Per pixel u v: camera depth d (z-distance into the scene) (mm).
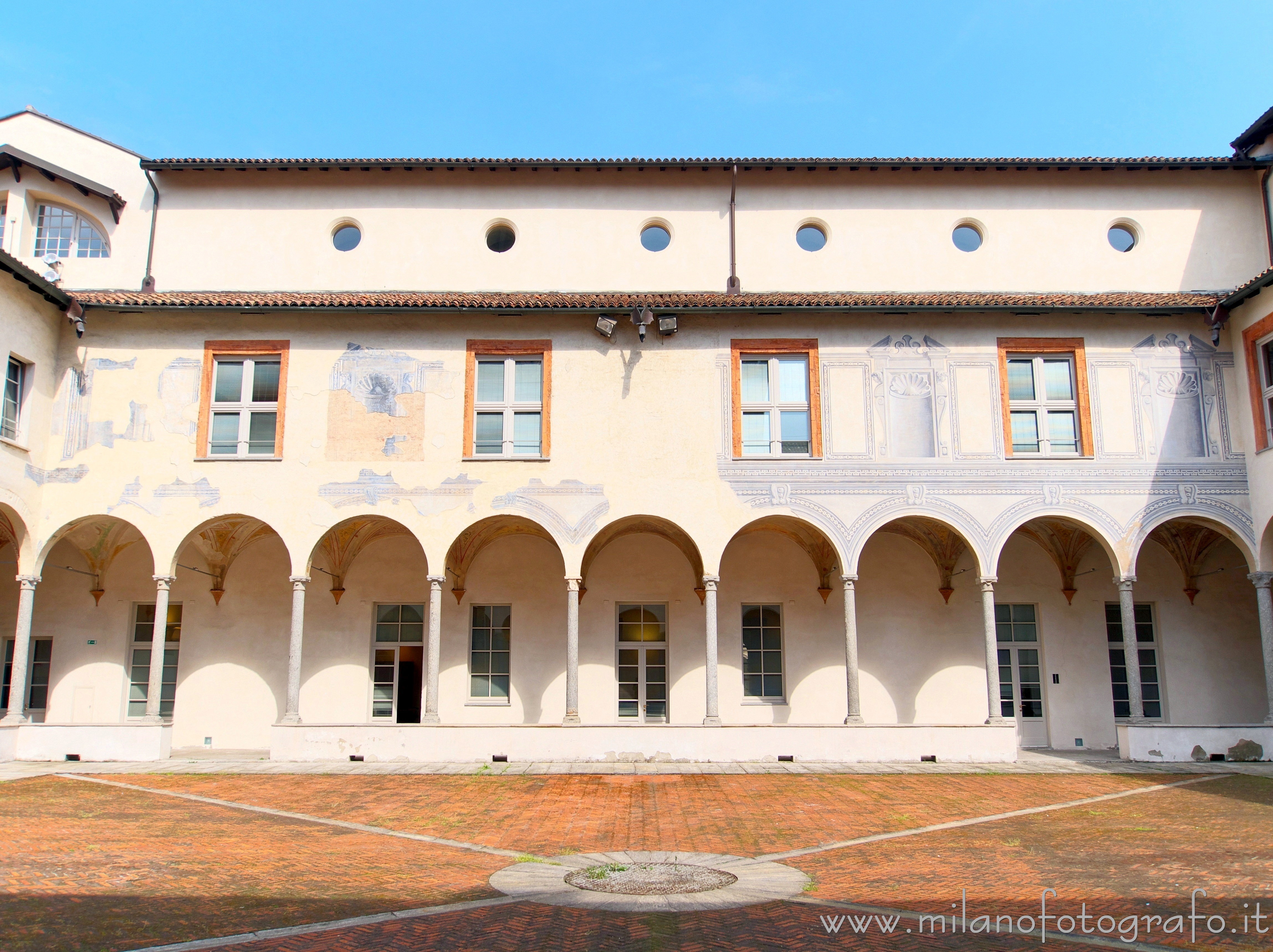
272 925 7766
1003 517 18797
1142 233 21594
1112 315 19562
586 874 9648
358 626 20906
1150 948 7359
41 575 19516
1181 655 21203
